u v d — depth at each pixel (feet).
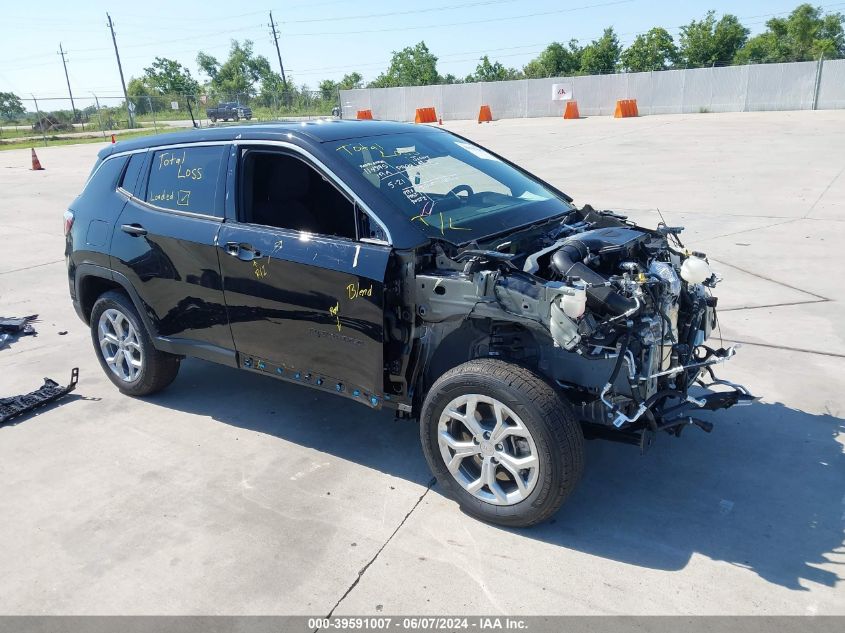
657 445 13.10
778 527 10.67
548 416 9.95
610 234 11.68
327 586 9.85
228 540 10.96
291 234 12.50
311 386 12.85
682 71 108.37
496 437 10.57
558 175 46.47
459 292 10.78
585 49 186.29
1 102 163.73
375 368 11.64
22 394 16.79
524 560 10.19
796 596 9.23
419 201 12.30
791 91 102.53
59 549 10.93
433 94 128.98
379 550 10.57
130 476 12.98
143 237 14.69
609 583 9.63
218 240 13.34
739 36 171.22
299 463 13.20
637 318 10.18
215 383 17.16
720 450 12.85
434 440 11.27
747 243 26.94
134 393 16.35
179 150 14.73
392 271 11.30
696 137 66.90
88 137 129.59
